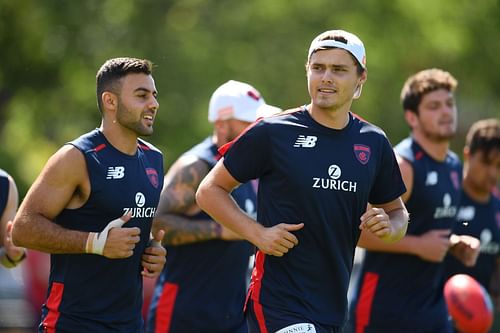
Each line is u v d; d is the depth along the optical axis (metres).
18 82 74.75
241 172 22.11
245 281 29.03
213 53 65.56
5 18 71.94
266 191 22.16
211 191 22.23
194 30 66.62
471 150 33.28
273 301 21.91
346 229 22.06
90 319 22.23
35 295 44.09
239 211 21.97
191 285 28.50
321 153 21.86
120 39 68.50
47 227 21.47
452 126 29.80
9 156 73.06
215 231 27.92
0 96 78.25
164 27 67.56
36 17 71.06
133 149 22.62
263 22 66.88
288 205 21.80
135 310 22.98
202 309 28.38
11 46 72.88
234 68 65.44
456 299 29.84
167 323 28.67
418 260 29.50
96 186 21.88
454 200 30.30
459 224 33.41
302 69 66.44
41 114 75.44
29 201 21.66
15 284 46.28
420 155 29.73
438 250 28.97
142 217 22.62
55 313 22.31
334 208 21.83
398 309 29.69
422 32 71.38
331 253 21.94
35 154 77.50
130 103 22.08
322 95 21.64
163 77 65.44
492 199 34.06
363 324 30.19
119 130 22.33
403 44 70.88
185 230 27.88
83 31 70.31
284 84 66.00
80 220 22.05
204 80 65.06
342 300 22.28
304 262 21.86
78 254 22.08
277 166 21.86
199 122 64.69
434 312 29.95
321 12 67.56
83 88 70.75
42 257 44.09
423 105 29.72
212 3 67.75
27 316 44.59
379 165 22.67
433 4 71.69
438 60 77.25
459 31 73.62
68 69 71.50
